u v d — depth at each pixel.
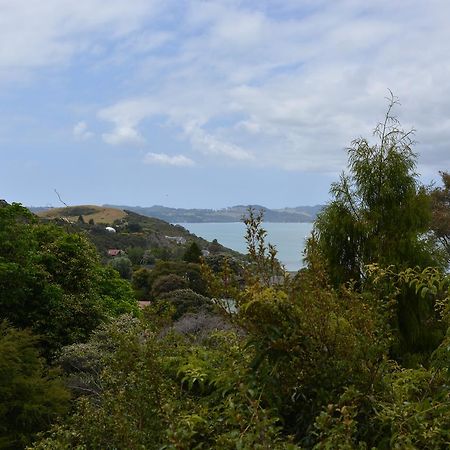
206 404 2.37
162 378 2.55
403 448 1.73
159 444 2.13
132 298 18.77
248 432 1.81
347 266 7.19
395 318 6.08
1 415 6.79
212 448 1.88
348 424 1.70
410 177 7.32
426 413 2.03
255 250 2.43
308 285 2.25
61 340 13.34
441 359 2.21
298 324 2.17
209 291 2.41
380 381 2.15
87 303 14.31
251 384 2.15
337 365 2.13
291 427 2.19
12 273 12.93
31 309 13.43
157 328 3.01
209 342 3.11
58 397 7.11
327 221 7.22
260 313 2.17
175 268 24.27
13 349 7.30
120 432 2.25
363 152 7.35
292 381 2.16
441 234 16.64
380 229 7.15
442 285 2.43
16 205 14.09
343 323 2.16
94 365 8.29
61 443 2.62
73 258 14.98
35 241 14.55
